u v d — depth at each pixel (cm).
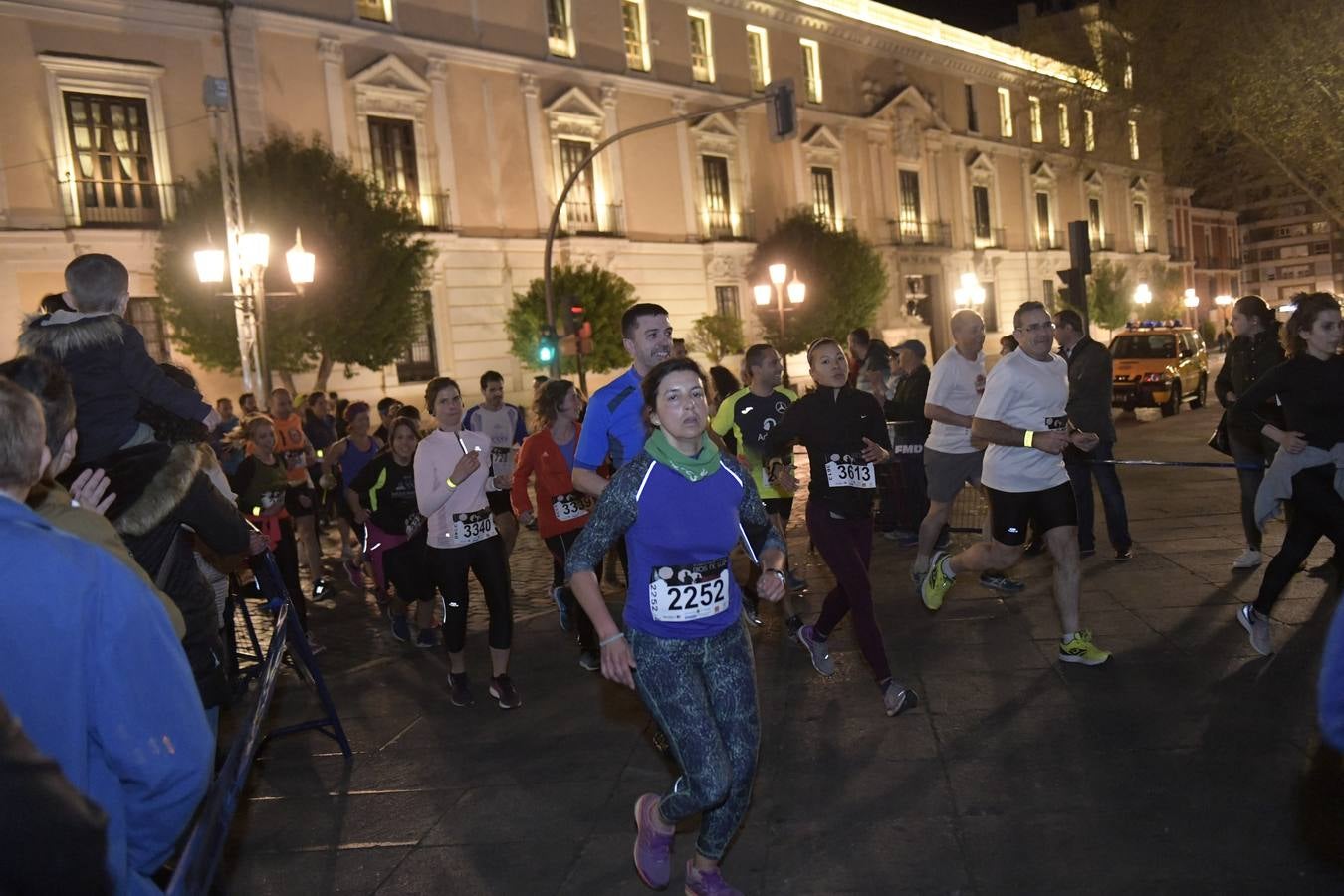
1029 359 585
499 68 2827
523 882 415
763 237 3588
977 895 367
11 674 200
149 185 2191
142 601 219
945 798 445
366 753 582
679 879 409
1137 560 848
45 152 2069
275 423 1298
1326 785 420
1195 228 6862
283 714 668
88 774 213
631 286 2867
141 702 213
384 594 818
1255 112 1752
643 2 3241
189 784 220
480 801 498
